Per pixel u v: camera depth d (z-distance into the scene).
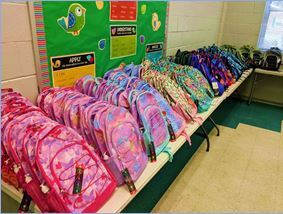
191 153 2.50
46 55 1.33
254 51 3.94
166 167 2.23
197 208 1.80
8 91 1.18
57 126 0.98
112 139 1.05
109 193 0.97
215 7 3.67
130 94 1.32
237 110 3.91
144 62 2.02
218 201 1.88
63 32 1.39
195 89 1.96
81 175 0.91
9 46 1.15
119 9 1.76
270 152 2.62
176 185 2.02
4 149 0.95
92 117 1.09
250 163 2.40
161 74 1.86
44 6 1.25
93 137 1.08
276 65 3.73
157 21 2.25
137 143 1.16
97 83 1.47
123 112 1.15
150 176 1.15
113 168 1.04
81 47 1.54
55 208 0.85
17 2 1.13
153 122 1.30
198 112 1.88
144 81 1.67
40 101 1.28
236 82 2.85
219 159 2.43
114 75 1.67
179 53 2.52
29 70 1.28
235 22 4.19
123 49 1.92
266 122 3.46
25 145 0.89
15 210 1.15
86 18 1.52
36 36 1.25
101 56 1.72
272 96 4.26
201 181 2.09
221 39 4.41
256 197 1.94
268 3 3.86
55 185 0.85
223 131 3.07
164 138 1.36
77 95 1.27
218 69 2.49
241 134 3.02
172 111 1.55
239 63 3.25
